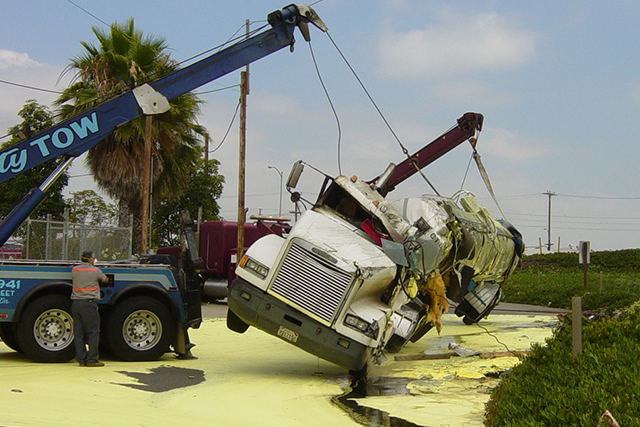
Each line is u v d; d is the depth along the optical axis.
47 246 18.52
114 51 27.78
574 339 8.87
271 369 11.98
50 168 28.72
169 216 41.59
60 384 9.45
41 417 7.24
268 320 10.41
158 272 12.04
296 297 10.33
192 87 13.87
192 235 12.86
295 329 10.32
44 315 11.31
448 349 15.14
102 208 34.97
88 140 12.88
